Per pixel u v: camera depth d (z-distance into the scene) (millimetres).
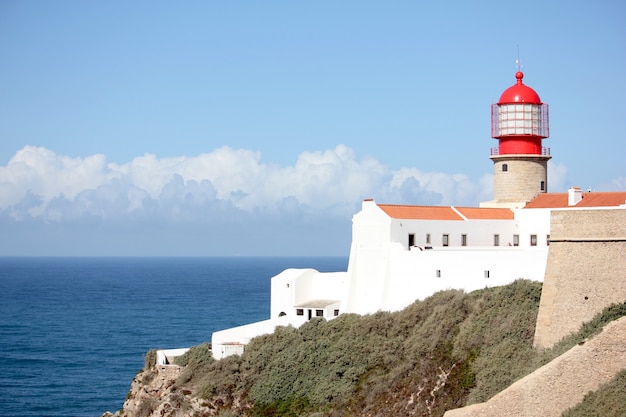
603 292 54000
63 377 113750
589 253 54781
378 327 70688
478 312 63250
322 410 64750
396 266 73750
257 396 69375
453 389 57375
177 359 77938
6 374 115750
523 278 66750
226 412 68875
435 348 62906
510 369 54969
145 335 149000
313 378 68500
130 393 78375
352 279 76688
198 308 193875
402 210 76438
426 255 71750
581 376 48000
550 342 55469
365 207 76375
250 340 78000
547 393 48000
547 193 82062
